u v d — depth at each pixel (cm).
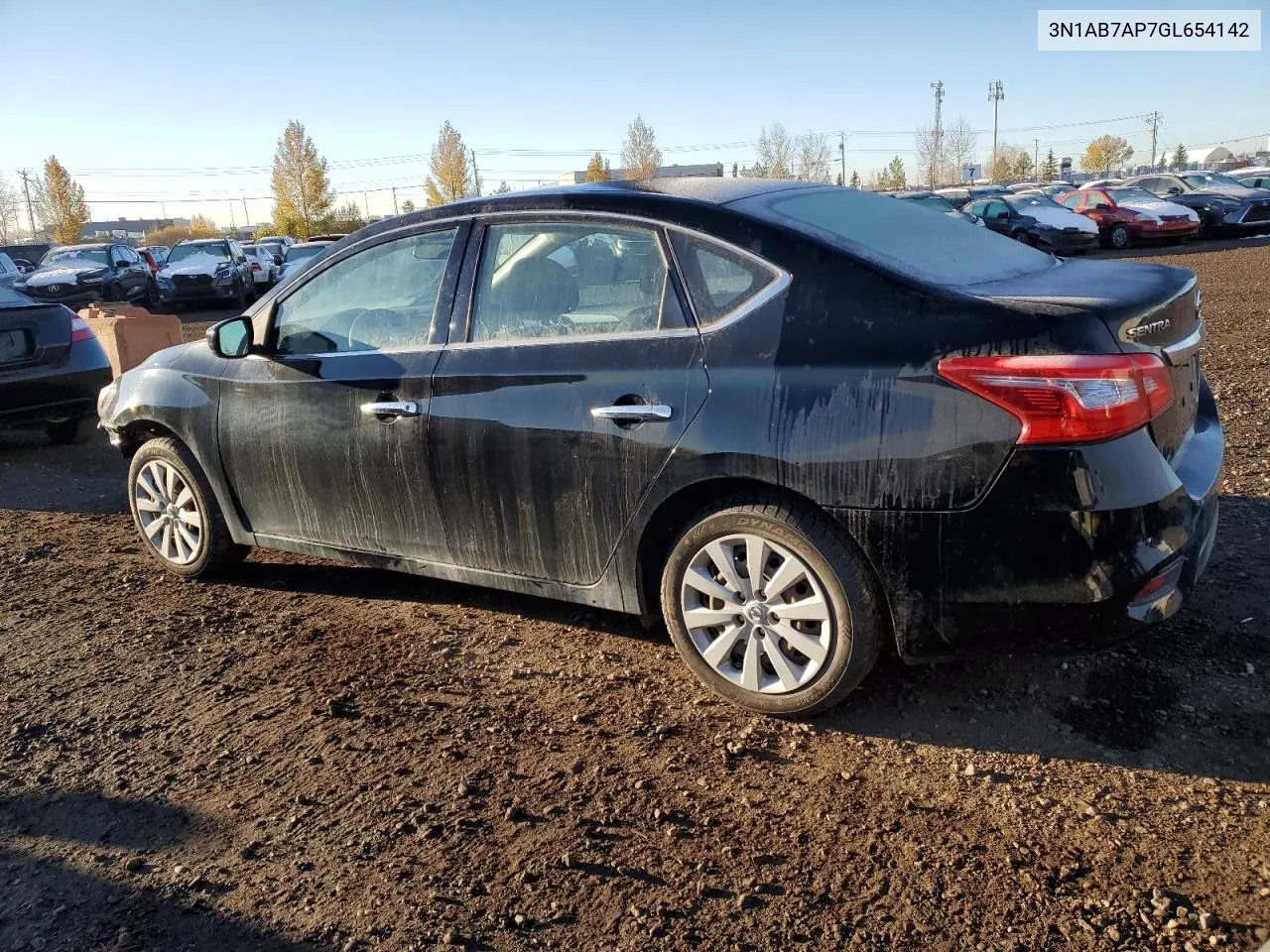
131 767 323
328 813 292
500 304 365
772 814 281
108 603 463
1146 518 274
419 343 383
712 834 274
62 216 5650
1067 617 279
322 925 247
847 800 285
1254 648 348
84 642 421
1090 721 314
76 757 331
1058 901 241
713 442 310
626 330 335
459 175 5894
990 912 239
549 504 351
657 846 270
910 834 269
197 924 250
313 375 408
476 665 380
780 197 350
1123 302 284
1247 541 438
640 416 322
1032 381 269
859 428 289
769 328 306
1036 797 280
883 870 256
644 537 335
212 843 282
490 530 369
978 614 286
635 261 337
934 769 297
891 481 286
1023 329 273
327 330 414
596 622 412
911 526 286
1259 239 2405
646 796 292
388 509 396
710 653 332
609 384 331
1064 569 274
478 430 360
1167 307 300
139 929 249
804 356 299
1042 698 329
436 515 382
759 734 321
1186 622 369
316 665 387
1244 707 315
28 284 2158
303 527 429
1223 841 258
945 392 279
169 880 267
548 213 359
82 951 243
